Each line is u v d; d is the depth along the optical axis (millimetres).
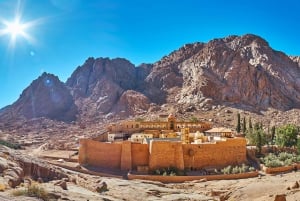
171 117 103312
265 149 79938
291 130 84125
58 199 24875
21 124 142625
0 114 170125
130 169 62406
